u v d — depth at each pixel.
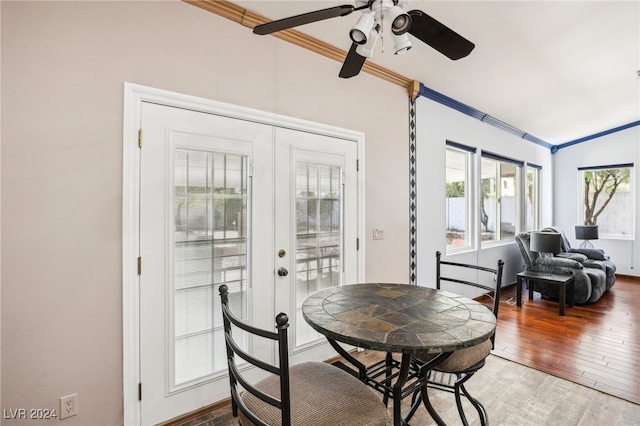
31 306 1.41
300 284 2.34
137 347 1.66
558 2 2.21
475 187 4.22
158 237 1.73
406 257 3.18
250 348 2.08
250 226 2.08
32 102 1.41
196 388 1.86
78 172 1.51
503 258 4.79
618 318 3.55
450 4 2.15
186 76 1.83
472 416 1.87
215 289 1.94
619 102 4.28
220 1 1.92
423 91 3.33
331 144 2.54
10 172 1.37
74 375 1.50
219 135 1.95
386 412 1.13
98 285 1.56
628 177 5.57
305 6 2.04
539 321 3.46
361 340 1.11
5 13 1.37
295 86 2.32
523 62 3.00
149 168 1.71
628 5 2.28
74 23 1.51
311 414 1.06
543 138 5.77
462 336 1.13
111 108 1.60
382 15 1.45
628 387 2.16
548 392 2.11
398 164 3.11
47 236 1.44
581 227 5.28
